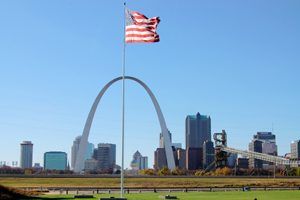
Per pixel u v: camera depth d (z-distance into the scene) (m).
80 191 85.19
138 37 56.19
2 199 59.75
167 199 63.62
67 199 61.78
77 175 156.00
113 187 101.31
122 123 56.81
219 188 100.00
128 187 101.56
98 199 60.47
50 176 148.62
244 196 72.12
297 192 86.00
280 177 180.12
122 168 55.94
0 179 131.38
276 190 95.38
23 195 66.06
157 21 56.28
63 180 134.38
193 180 143.50
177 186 112.31
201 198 66.56
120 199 54.91
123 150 56.28
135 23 56.38
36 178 144.25
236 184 121.00
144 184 120.88
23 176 144.12
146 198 65.31
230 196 72.06
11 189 67.50
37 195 69.25
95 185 115.00
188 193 82.31
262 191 90.81
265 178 169.50
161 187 102.19
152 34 55.94
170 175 187.75
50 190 86.62
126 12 56.75
